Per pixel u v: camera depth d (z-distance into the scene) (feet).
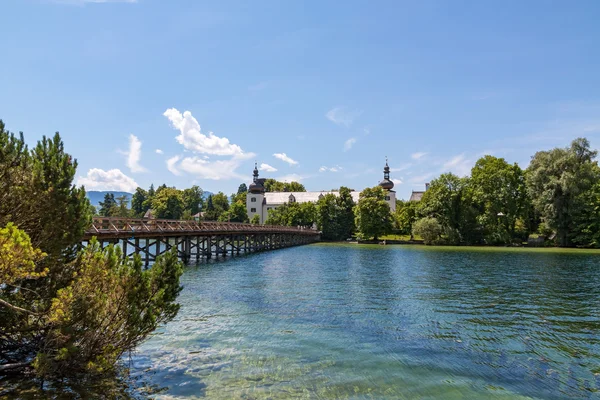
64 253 27.50
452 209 239.91
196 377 28.71
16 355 27.73
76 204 27.25
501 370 31.22
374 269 105.60
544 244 215.72
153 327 28.35
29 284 26.86
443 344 37.88
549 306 56.13
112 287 27.30
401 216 299.17
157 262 30.99
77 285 26.30
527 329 43.62
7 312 25.66
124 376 28.43
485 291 68.90
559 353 35.47
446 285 75.97
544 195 205.98
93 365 25.26
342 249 205.87
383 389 27.32
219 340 37.99
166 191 420.36
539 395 26.81
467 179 247.09
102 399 24.35
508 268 108.58
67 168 27.09
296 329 42.55
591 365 32.42
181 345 36.14
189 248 117.60
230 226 145.38
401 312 51.72
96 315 25.82
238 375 29.27
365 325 44.70
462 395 26.58
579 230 203.10
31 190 25.50
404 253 172.76
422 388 27.63
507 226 232.53
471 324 45.65
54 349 25.34
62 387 25.48
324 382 28.35
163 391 26.12
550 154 212.02
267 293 64.69
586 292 68.13
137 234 82.17
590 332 42.45
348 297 62.18
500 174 230.48
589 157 208.85
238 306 53.72
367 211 271.69
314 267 109.91
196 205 485.15
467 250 192.85
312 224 341.82
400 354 34.76
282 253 173.68
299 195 449.06
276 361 32.48
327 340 38.65
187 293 63.36
